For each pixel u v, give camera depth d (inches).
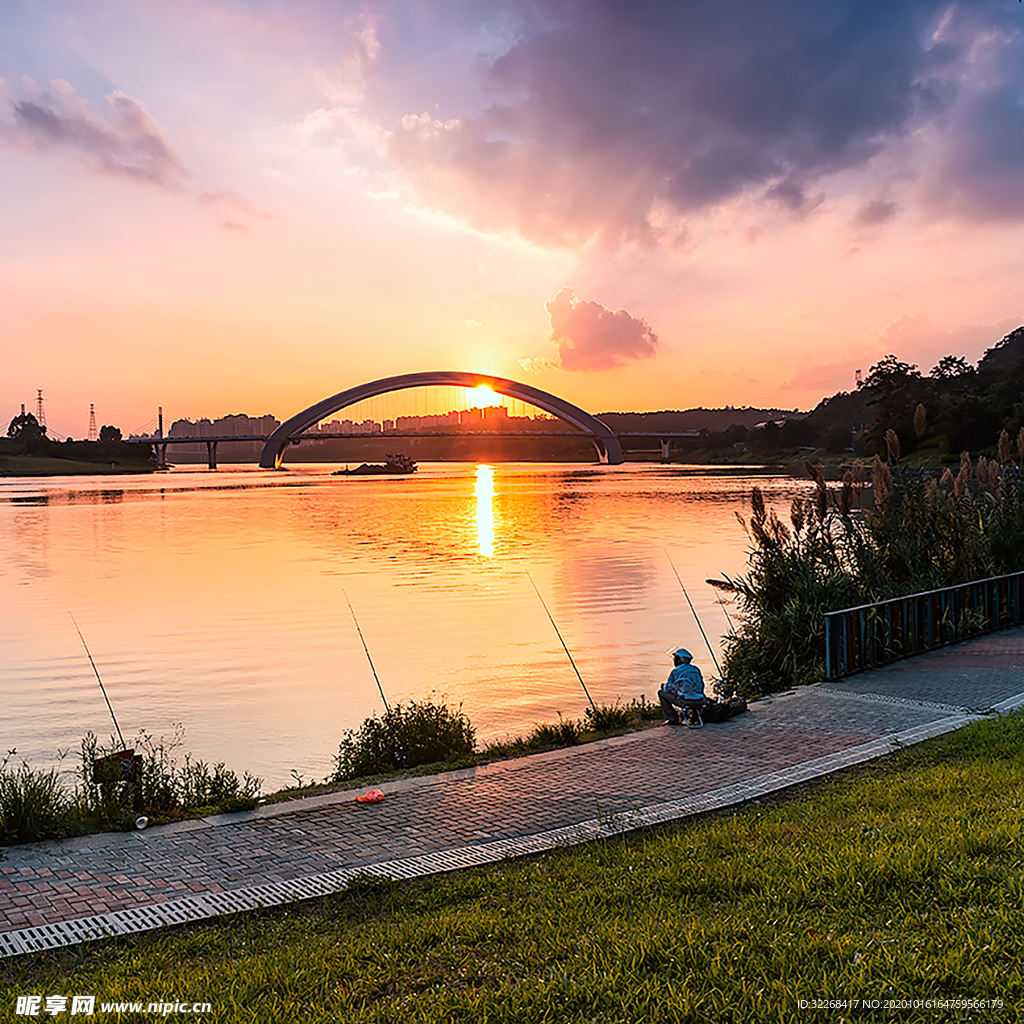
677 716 387.5
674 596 948.0
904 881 189.8
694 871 207.5
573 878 213.2
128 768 316.5
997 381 4980.3
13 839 259.3
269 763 434.0
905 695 408.5
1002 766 283.4
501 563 1316.4
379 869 229.8
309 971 168.1
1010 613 580.7
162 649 729.6
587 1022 144.3
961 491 635.5
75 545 1740.9
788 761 318.0
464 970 166.6
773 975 155.9
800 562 530.6
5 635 798.5
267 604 962.7
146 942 189.6
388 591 1038.4
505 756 356.2
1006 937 161.5
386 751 372.5
